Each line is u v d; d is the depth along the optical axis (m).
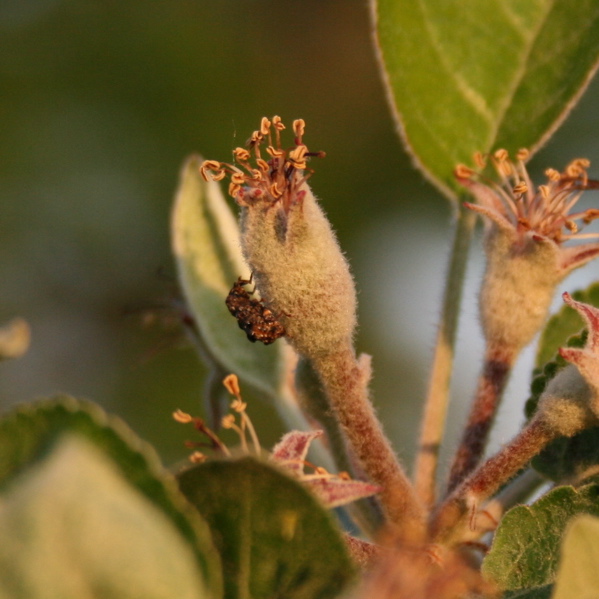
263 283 0.21
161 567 0.18
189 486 0.19
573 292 0.23
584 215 0.22
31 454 0.18
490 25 0.24
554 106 0.24
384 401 0.38
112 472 0.18
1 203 0.39
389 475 0.21
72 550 0.18
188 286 0.24
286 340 0.21
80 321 0.39
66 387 0.39
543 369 0.22
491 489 0.21
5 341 0.19
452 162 0.24
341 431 0.21
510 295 0.22
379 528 0.21
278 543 0.19
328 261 0.21
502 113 0.24
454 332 0.22
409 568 0.19
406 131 0.24
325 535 0.19
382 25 0.24
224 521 0.19
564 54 0.24
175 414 0.21
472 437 0.22
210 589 0.18
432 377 0.22
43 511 0.18
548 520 0.20
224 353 0.24
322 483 0.20
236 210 0.29
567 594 0.19
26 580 0.18
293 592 0.19
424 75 0.24
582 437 0.21
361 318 0.39
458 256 0.23
